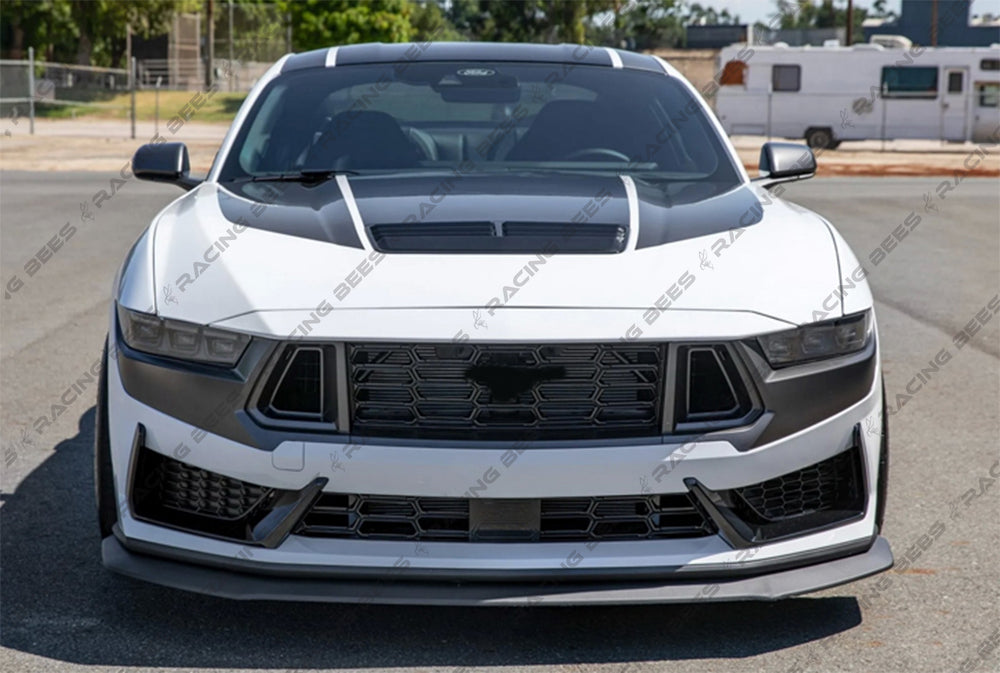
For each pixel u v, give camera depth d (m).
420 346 2.77
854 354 3.00
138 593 3.27
